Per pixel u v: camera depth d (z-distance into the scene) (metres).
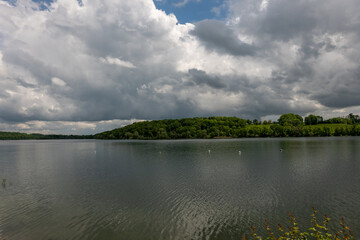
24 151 120.12
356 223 20.97
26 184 38.09
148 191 32.22
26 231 21.00
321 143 118.00
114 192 32.16
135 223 22.14
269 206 25.45
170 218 23.02
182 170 47.53
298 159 59.81
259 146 107.56
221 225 21.28
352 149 83.00
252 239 18.80
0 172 50.78
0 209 26.36
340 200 26.89
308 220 21.81
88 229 21.16
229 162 57.47
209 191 31.39
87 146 157.00
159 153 87.19
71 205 27.31
